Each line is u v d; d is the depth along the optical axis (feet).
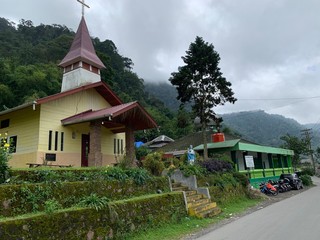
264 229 29.19
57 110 52.01
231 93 84.84
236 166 77.66
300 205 49.44
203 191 45.83
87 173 30.91
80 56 61.00
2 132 55.26
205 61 82.84
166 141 159.74
